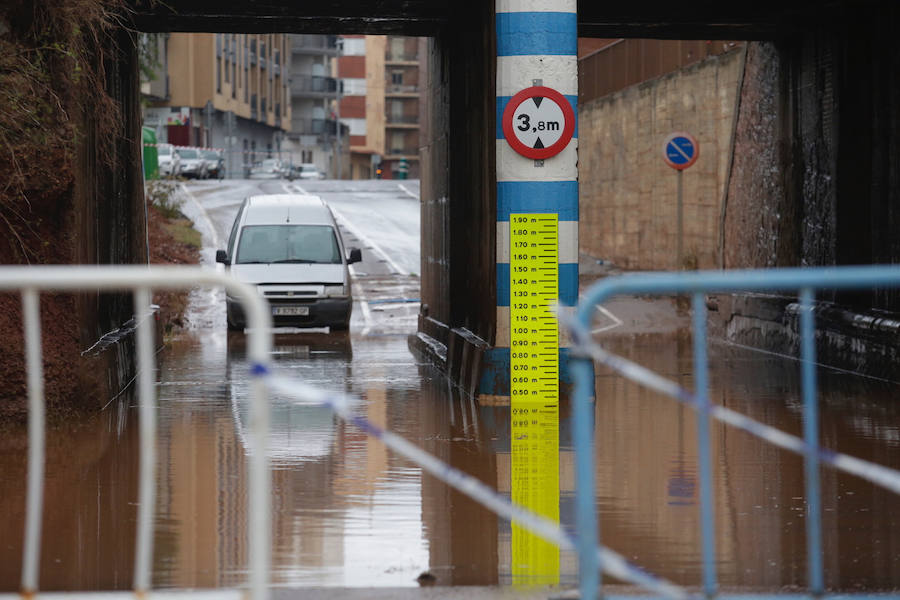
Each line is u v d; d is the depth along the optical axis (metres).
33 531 12.69
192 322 70.94
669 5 51.03
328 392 42.62
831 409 37.50
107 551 20.39
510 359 39.81
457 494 25.02
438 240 56.94
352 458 29.41
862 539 21.27
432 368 50.47
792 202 56.09
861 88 49.53
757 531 21.84
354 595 17.11
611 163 101.25
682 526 22.20
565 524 22.25
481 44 43.31
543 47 39.62
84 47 37.53
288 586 18.16
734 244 64.75
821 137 52.75
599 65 106.06
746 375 46.97
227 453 30.23
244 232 69.81
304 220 70.50
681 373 47.56
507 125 39.72
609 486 25.92
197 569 19.22
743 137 63.50
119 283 12.29
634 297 77.25
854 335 47.81
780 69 57.38
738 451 30.23
